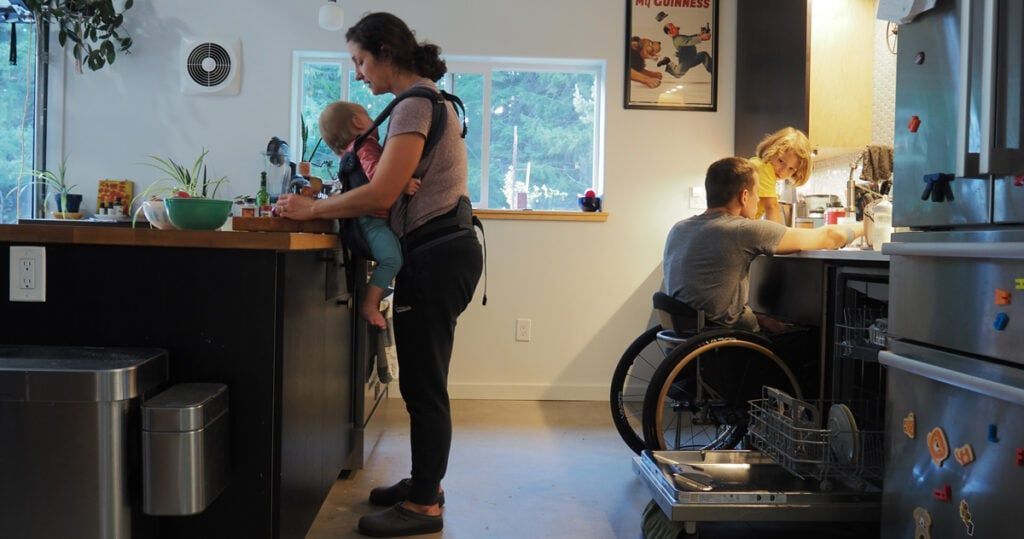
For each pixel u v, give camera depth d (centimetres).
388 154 178
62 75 352
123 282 147
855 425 183
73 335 148
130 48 353
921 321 152
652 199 370
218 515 146
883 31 303
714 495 180
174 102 356
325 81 369
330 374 200
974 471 133
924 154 153
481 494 229
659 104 368
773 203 311
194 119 356
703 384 230
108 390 125
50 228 144
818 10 305
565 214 365
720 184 252
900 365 152
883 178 287
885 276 205
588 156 382
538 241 368
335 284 205
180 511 128
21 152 359
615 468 257
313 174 365
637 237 370
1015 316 124
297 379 160
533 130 380
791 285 260
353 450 243
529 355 370
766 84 338
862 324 207
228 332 146
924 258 151
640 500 225
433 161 186
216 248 145
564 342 371
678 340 235
